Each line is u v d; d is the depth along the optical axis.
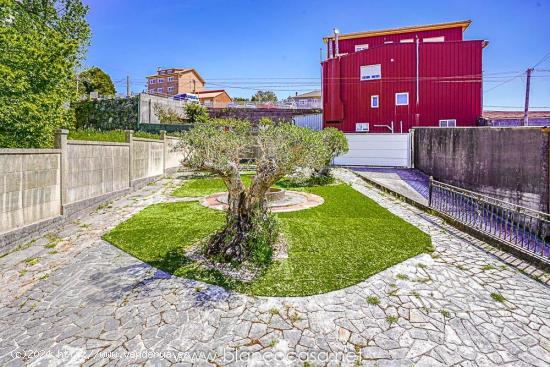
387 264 4.43
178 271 4.25
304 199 8.93
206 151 4.51
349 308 3.38
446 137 11.02
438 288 3.80
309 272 4.19
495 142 8.07
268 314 3.28
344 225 6.30
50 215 6.09
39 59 7.59
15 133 6.96
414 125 19.70
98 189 8.04
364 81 20.80
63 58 8.52
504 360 2.62
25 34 7.81
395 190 9.56
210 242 4.84
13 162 5.14
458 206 6.70
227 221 4.87
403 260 4.58
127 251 4.96
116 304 3.49
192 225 6.32
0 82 6.47
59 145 6.35
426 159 13.05
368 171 14.18
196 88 59.09
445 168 11.06
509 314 3.27
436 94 19.36
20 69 7.17
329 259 4.60
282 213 7.28
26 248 5.15
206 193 9.97
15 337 2.96
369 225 6.30
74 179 6.96
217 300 3.54
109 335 2.97
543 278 4.07
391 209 7.73
